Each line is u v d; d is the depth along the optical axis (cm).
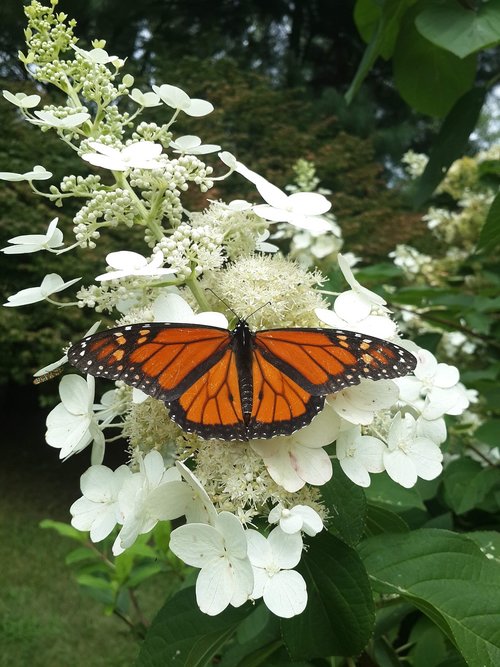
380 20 31
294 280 20
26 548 109
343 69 211
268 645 22
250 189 144
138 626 40
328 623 19
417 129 199
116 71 21
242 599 16
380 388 18
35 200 136
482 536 24
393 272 44
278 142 159
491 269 53
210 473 18
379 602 24
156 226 21
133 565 42
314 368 18
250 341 19
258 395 18
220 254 21
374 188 166
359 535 19
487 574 19
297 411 18
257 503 18
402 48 33
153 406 19
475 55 33
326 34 209
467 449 44
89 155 19
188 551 16
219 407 18
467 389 44
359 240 148
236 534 16
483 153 66
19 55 21
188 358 19
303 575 19
